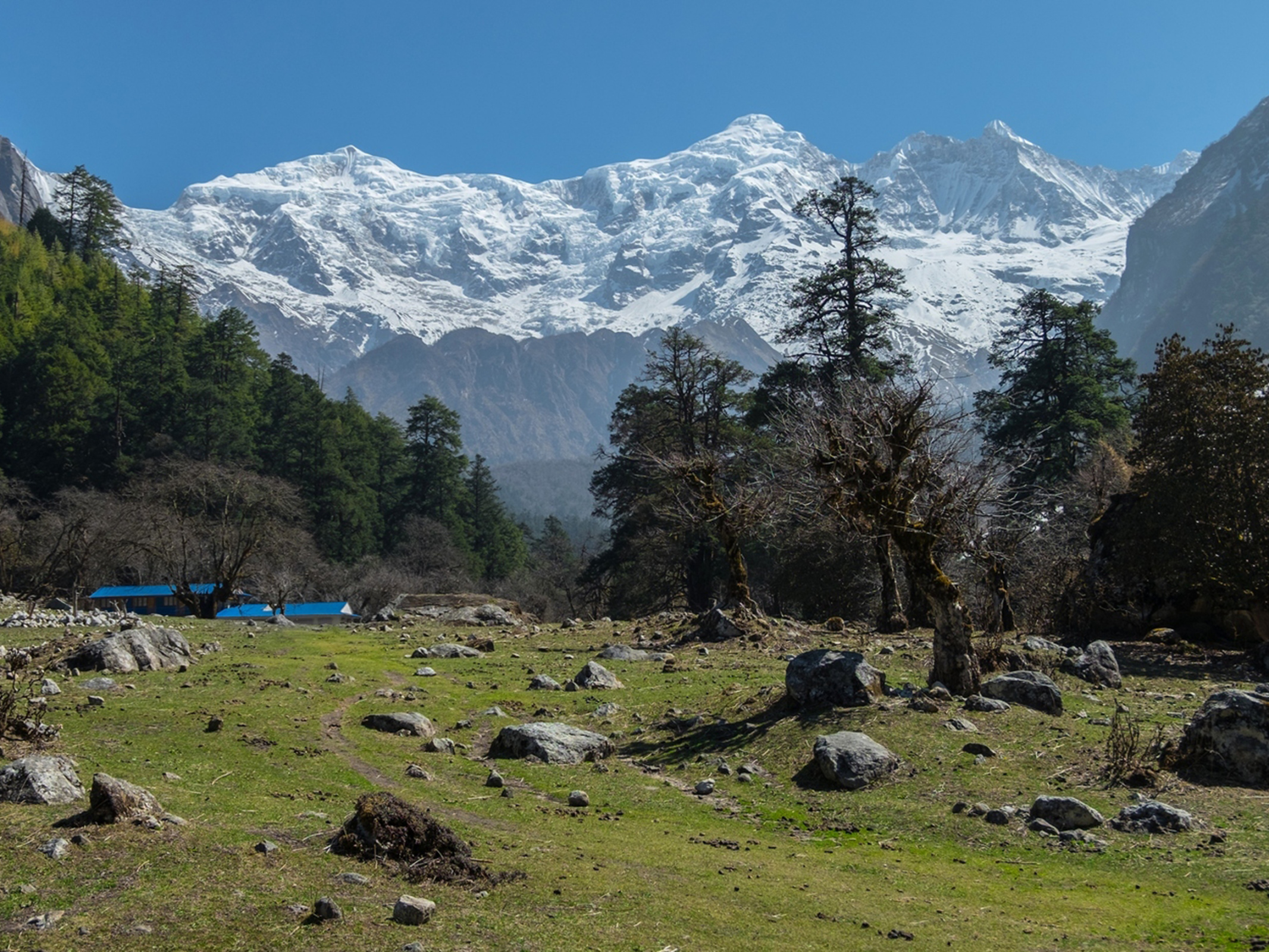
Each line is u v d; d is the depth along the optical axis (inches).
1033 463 1744.6
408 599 1614.2
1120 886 354.9
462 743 572.4
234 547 1841.8
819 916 317.1
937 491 697.0
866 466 657.0
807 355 1907.0
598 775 515.8
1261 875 354.3
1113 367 2039.9
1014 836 410.3
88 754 449.4
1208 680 754.8
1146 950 296.2
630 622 1282.0
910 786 472.1
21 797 351.6
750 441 1881.2
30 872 290.7
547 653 954.1
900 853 397.7
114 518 1951.3
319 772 466.3
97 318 4015.8
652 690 722.8
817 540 1469.0
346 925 275.0
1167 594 1039.6
